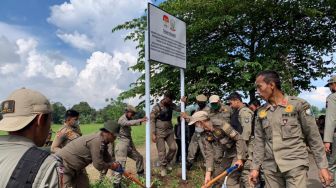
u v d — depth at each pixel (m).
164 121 8.63
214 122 5.57
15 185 1.64
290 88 11.65
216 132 5.56
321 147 4.07
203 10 12.10
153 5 7.38
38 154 1.76
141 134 26.56
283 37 12.84
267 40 13.08
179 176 8.58
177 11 12.12
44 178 1.68
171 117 8.79
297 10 12.32
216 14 12.12
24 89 1.94
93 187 7.47
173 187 7.77
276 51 12.22
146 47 7.35
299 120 4.08
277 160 4.06
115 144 8.30
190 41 12.66
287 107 4.07
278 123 4.08
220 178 5.52
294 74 12.54
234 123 7.11
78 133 6.41
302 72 13.58
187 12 12.32
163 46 7.71
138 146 17.61
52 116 2.01
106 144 5.32
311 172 8.51
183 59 8.48
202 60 11.70
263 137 4.32
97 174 9.91
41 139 1.95
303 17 12.78
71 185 5.22
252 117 6.77
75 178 5.33
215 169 5.89
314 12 11.70
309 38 13.34
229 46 12.74
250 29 12.98
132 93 12.62
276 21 12.88
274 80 4.10
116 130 5.22
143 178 8.13
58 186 1.73
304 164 4.00
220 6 11.90
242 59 12.39
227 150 5.68
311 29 13.10
